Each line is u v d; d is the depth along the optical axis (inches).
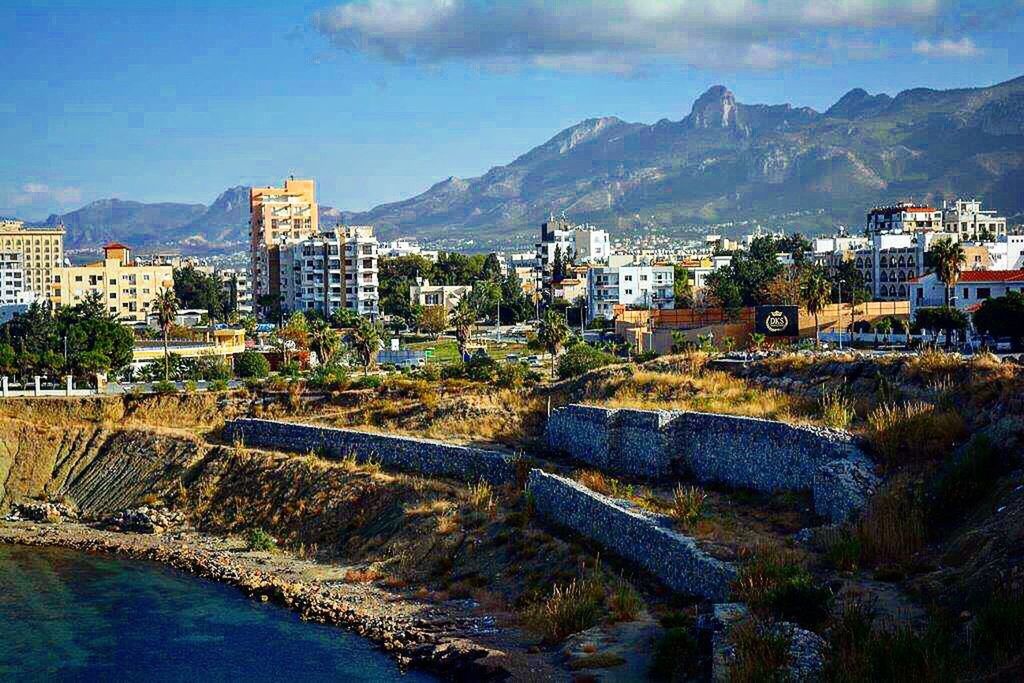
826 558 2143.2
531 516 3164.4
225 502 4185.5
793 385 3563.0
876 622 1788.9
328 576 3294.8
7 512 4564.5
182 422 5260.8
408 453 3964.1
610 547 2719.0
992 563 1834.4
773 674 1642.5
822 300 6855.3
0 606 3184.1
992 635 1592.0
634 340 7524.6
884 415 2800.2
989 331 5472.4
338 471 3986.2
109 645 2807.6
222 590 3282.5
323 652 2625.5
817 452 2716.5
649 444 3257.9
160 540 3951.8
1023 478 2143.2
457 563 3085.6
